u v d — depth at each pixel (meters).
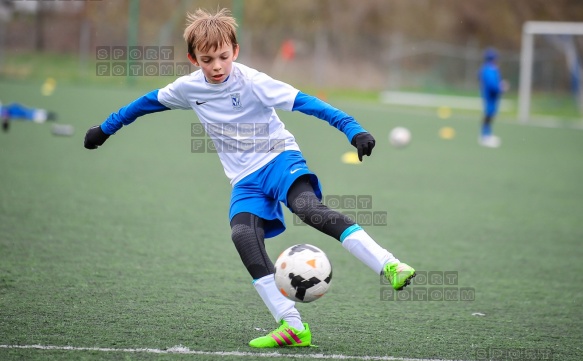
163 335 14.38
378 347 14.33
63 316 15.34
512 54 120.81
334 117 13.39
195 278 19.03
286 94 13.73
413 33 127.06
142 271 19.42
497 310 17.58
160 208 28.00
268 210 14.11
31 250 20.89
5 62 90.81
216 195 31.50
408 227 27.12
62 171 34.53
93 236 23.02
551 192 37.06
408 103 96.62
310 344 14.26
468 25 130.38
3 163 35.44
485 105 57.72
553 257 23.55
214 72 13.54
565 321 16.84
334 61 109.81
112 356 13.02
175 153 43.50
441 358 13.84
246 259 13.73
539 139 64.44
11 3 93.75
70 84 83.25
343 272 20.66
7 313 15.36
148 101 14.45
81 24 94.62
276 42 106.19
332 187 34.88
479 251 23.95
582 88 102.31
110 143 46.22
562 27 81.88
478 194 35.31
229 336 14.53
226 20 13.70
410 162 45.44
